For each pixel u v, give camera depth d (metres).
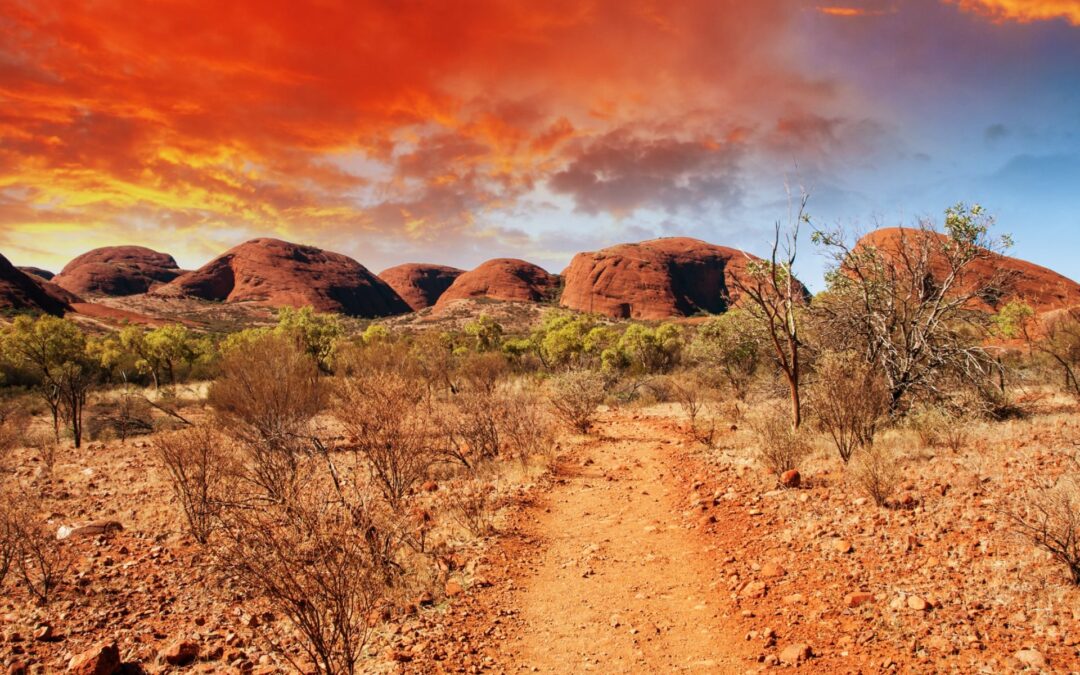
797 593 5.12
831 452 10.13
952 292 13.36
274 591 3.99
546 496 9.44
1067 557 4.50
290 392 13.49
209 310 155.50
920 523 6.13
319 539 4.79
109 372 38.97
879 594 4.79
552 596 5.71
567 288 172.25
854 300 13.48
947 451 9.37
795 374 11.47
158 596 5.54
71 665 3.88
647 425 17.33
